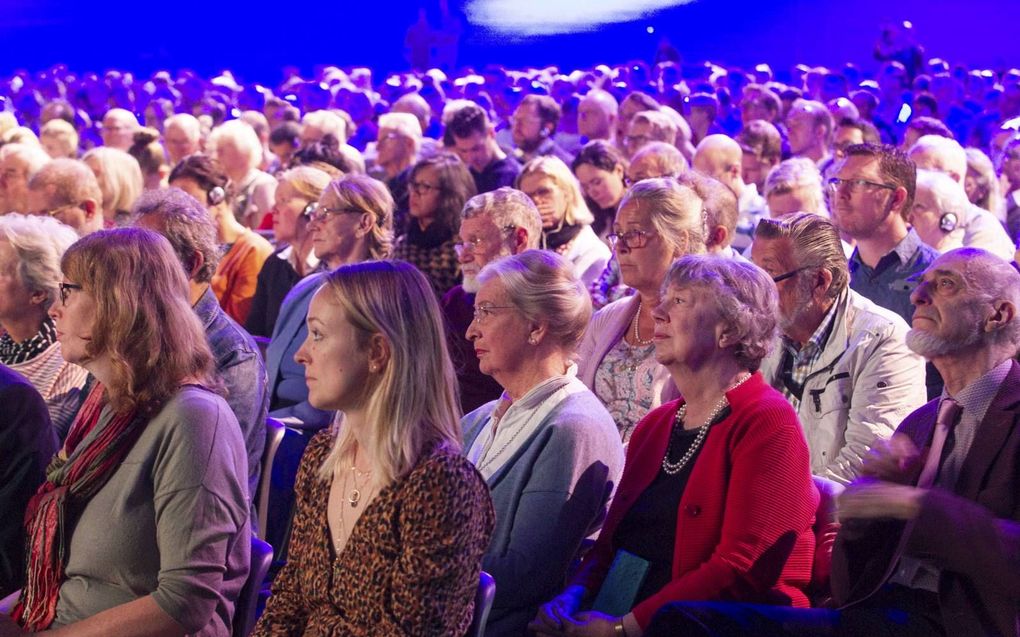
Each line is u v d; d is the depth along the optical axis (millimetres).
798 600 2711
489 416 3283
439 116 14805
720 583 2635
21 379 2795
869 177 4402
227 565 2523
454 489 2006
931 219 5453
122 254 2475
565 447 2902
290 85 16359
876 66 17453
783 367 3564
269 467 3412
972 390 2676
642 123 8422
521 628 2891
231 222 6012
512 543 2900
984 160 6965
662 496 2832
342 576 2047
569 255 5309
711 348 2797
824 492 2846
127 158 6195
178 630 2367
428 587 1977
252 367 3383
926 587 2664
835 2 20703
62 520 2438
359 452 2127
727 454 2740
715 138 6840
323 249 4852
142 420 2457
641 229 3588
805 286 3426
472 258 4332
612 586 2801
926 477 2617
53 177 5031
